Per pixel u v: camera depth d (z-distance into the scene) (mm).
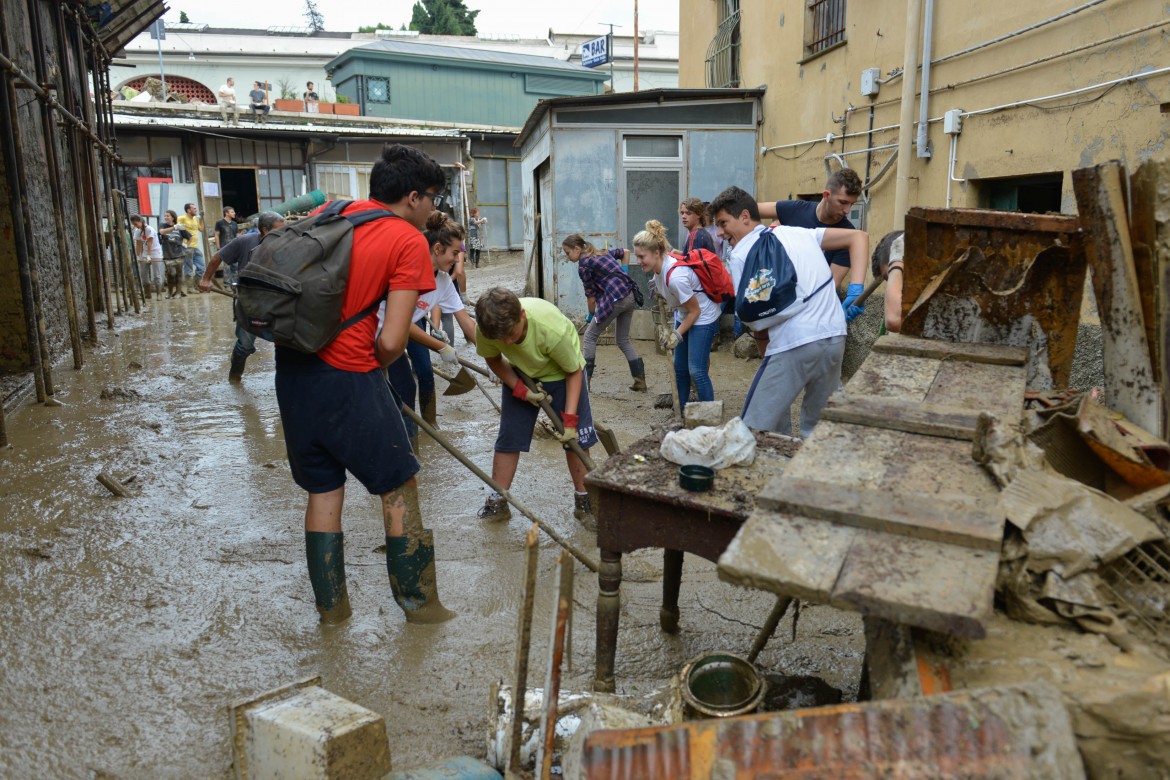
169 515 4535
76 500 4699
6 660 2973
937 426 2264
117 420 6609
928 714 1542
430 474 5418
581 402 4418
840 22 8734
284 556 4023
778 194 10531
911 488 1964
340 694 2859
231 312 14422
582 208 11289
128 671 2951
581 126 11070
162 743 2557
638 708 2342
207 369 8859
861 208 8289
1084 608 1777
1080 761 1462
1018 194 6594
